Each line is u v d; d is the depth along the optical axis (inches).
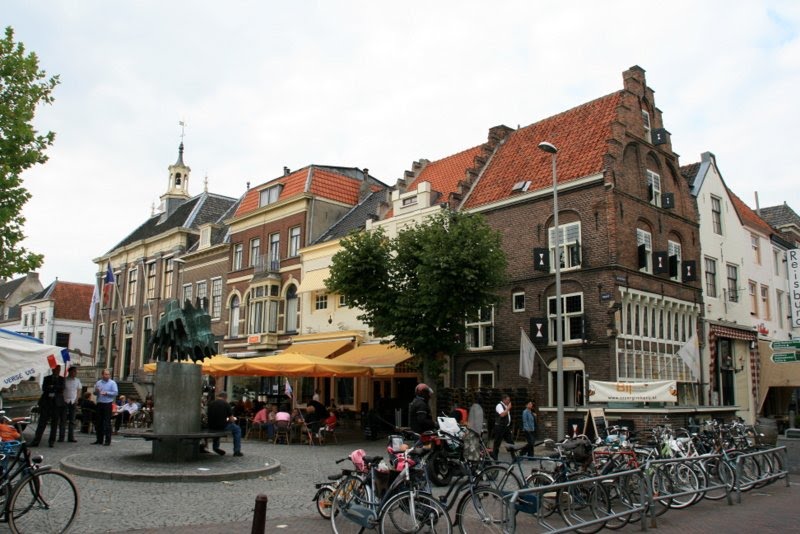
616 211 909.8
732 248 1203.9
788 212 1587.1
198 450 601.9
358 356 1109.7
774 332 1314.0
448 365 1051.9
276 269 1423.5
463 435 505.4
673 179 1079.0
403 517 305.9
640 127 1011.3
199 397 597.6
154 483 472.1
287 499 432.8
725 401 1111.0
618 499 382.3
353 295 926.4
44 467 313.9
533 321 935.0
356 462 345.1
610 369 860.0
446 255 827.4
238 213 1576.0
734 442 658.8
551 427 861.8
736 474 477.4
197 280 1686.8
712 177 1190.9
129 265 2000.5
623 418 749.3
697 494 448.8
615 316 872.9
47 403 667.4
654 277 959.0
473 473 387.9
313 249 1318.9
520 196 1001.5
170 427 572.1
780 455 563.8
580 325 906.7
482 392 924.6
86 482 465.7
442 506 298.5
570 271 925.8
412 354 922.1
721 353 1124.5
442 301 836.6
